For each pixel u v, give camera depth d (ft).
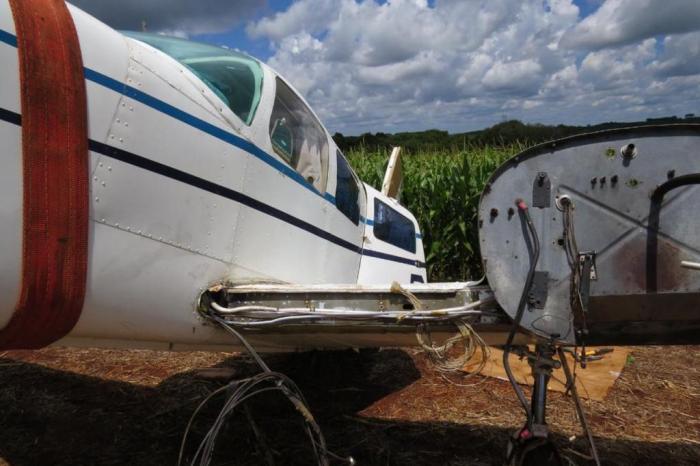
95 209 5.81
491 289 5.93
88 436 9.48
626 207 5.56
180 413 10.39
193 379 12.10
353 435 9.62
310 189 8.96
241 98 7.61
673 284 5.50
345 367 13.03
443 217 21.40
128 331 6.61
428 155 25.04
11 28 5.22
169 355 13.67
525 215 5.78
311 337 7.62
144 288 6.40
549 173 5.76
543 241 5.77
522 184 5.82
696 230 5.44
